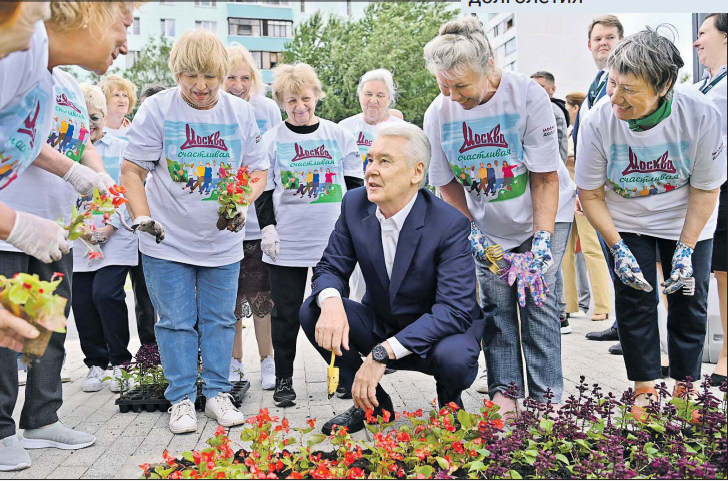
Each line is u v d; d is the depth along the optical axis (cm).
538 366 355
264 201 434
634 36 321
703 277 355
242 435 276
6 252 313
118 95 559
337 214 441
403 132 319
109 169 511
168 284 377
